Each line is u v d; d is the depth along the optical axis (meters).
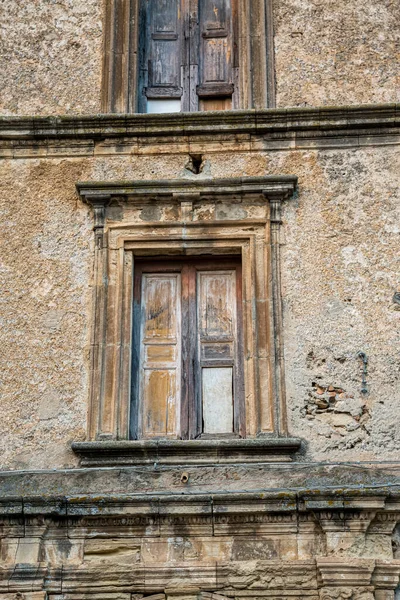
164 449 7.62
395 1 9.55
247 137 8.82
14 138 8.89
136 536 7.33
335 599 6.98
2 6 9.64
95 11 9.63
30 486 7.52
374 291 8.21
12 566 7.14
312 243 8.39
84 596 7.15
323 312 8.15
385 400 7.84
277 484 7.48
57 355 8.09
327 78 9.16
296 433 7.75
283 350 8.02
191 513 7.27
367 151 8.75
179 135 8.85
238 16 9.73
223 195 8.54
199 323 8.41
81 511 7.30
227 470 7.58
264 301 8.22
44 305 8.28
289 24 9.44
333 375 7.94
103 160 8.83
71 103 9.16
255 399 7.87
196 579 7.12
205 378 8.22
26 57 9.39
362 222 8.46
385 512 7.23
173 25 9.80
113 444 7.61
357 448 7.68
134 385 8.18
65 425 7.84
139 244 8.46
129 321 8.20
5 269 8.42
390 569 7.07
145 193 8.51
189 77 9.52
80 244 8.50
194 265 8.60
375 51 9.30
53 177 8.78
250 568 7.12
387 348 8.02
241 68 9.37
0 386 7.99
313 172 8.67
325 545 7.21
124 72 9.32
